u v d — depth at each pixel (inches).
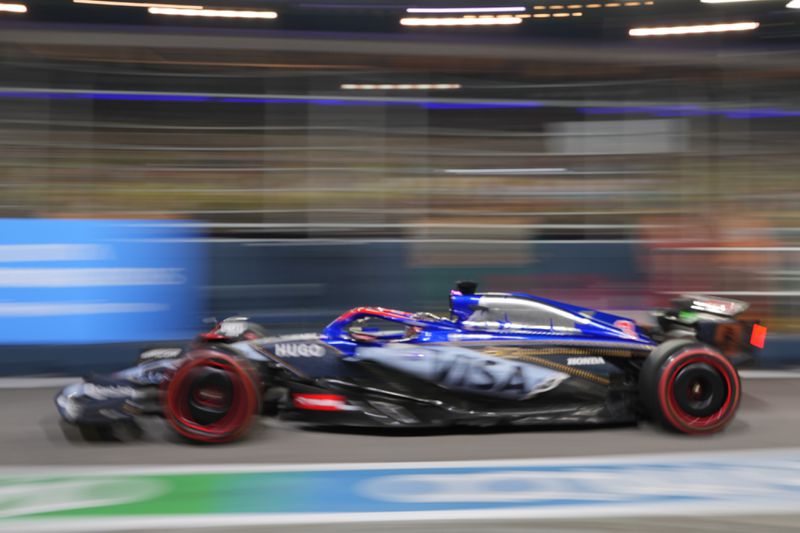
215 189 287.4
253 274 277.0
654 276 292.0
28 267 256.8
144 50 281.4
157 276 268.1
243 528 129.9
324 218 290.5
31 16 272.4
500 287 289.1
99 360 261.9
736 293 291.0
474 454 174.2
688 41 304.5
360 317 206.1
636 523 132.0
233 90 288.5
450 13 297.6
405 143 297.7
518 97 301.7
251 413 184.7
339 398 196.9
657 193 301.7
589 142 305.1
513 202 299.1
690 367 190.4
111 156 281.3
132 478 157.2
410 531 128.1
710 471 161.3
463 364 197.5
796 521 132.9
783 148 304.7
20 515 135.9
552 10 300.2
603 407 198.1
